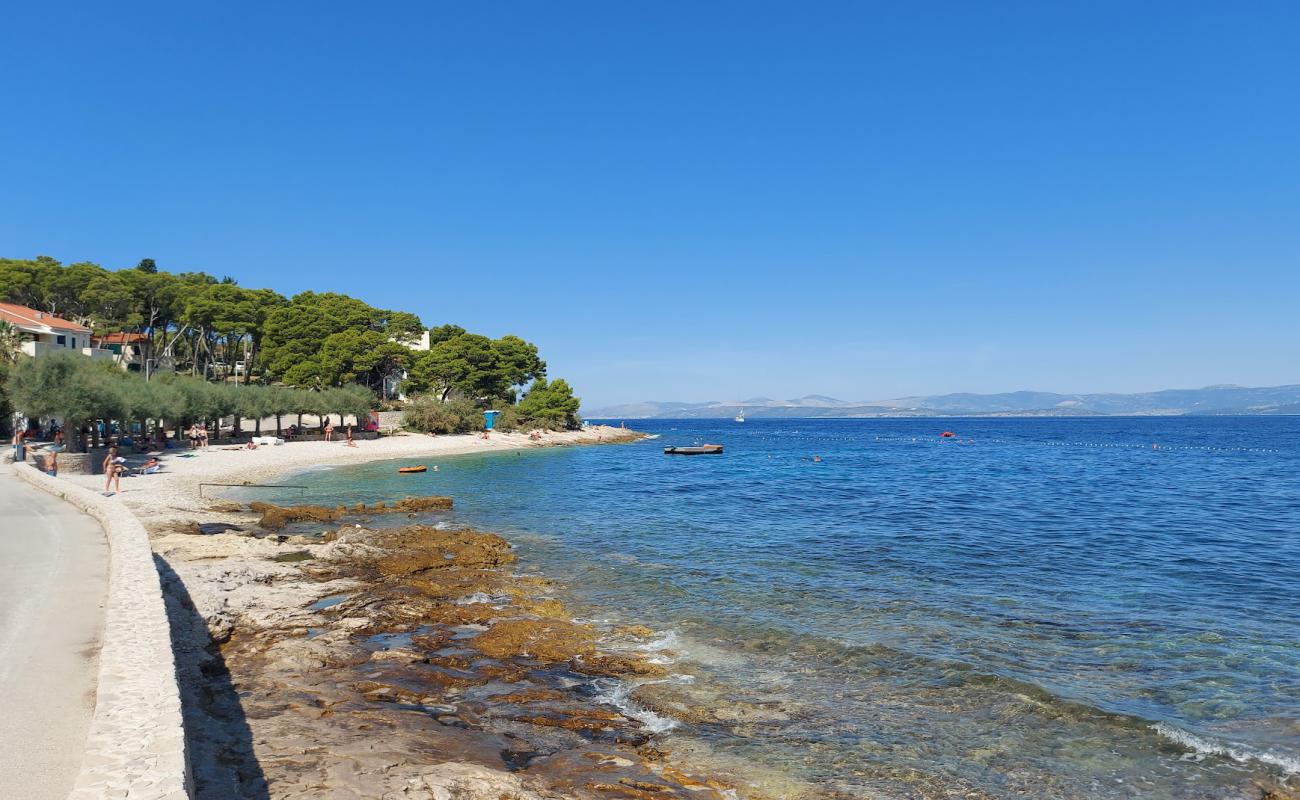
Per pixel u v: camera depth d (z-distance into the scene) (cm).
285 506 3988
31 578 1497
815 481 5672
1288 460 8269
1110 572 2373
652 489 4953
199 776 917
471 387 11219
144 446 5759
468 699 1295
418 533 2812
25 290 8756
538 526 3300
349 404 8481
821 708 1295
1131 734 1198
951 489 5069
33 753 759
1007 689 1371
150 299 9838
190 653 1435
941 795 1014
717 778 1041
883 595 2064
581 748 1110
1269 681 1420
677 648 1612
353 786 896
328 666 1430
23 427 5816
